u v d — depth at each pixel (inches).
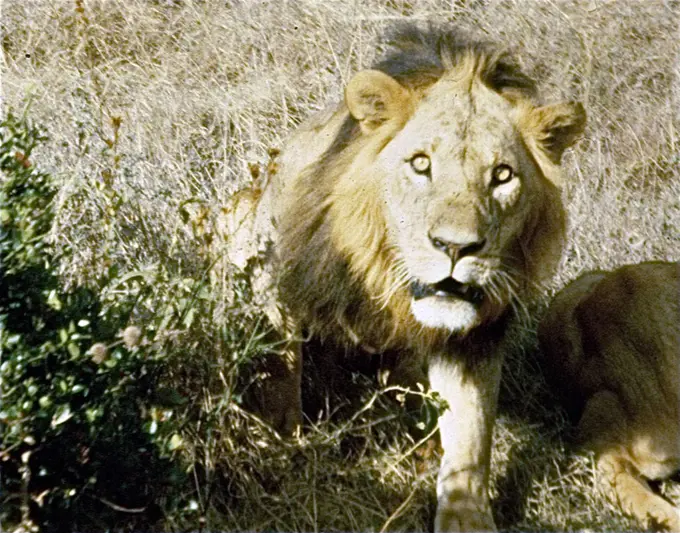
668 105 387.2
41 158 296.2
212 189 301.9
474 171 210.8
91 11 370.0
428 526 233.5
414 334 232.7
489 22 393.1
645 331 271.4
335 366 261.3
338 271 228.2
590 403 273.0
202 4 383.2
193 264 237.9
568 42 394.6
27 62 353.1
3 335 187.3
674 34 407.5
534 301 246.7
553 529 237.9
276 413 240.4
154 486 204.4
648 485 264.7
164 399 204.2
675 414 264.5
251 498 222.1
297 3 374.9
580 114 227.5
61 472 195.8
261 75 358.0
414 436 253.6
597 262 325.7
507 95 225.8
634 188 372.8
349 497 228.8
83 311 199.3
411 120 218.1
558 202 228.8
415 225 212.1
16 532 184.4
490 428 237.5
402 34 242.5
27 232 191.8
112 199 230.8
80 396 193.2
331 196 225.8
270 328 235.1
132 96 339.9
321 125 248.8
